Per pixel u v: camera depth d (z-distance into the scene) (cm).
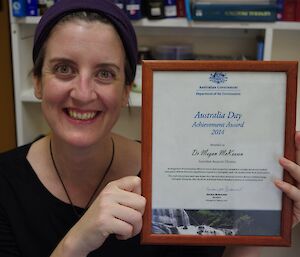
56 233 95
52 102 83
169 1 146
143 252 95
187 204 76
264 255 158
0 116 168
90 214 74
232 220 77
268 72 72
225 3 144
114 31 81
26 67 167
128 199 72
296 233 151
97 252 93
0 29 158
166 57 173
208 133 74
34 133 178
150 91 72
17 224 96
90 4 80
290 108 73
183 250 97
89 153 93
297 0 143
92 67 79
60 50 79
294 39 168
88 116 83
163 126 74
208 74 72
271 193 76
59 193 98
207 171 75
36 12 151
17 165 101
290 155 74
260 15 143
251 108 73
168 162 75
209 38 179
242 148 75
